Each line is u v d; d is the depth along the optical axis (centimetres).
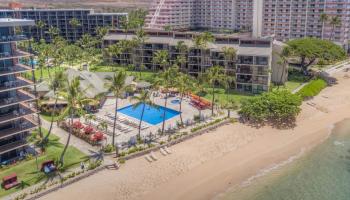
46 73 14912
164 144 8544
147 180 7281
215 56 13175
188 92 10981
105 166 7606
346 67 16700
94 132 8988
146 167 7731
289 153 8562
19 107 7944
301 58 15150
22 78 8256
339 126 10131
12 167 7469
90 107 10762
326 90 13250
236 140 9094
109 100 11856
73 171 7356
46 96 10762
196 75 13875
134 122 9931
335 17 18025
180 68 14088
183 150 8469
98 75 12850
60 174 7250
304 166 7962
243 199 6781
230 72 12862
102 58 17900
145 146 8431
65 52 17175
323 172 7712
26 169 7412
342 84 14000
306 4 19212
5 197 6438
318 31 19312
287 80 14250
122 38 16850
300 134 9575
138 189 6988
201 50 13462
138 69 15688
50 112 10388
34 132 8925
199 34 14262
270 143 9025
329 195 6875
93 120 10031
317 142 9150
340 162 8131
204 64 13550
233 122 10019
